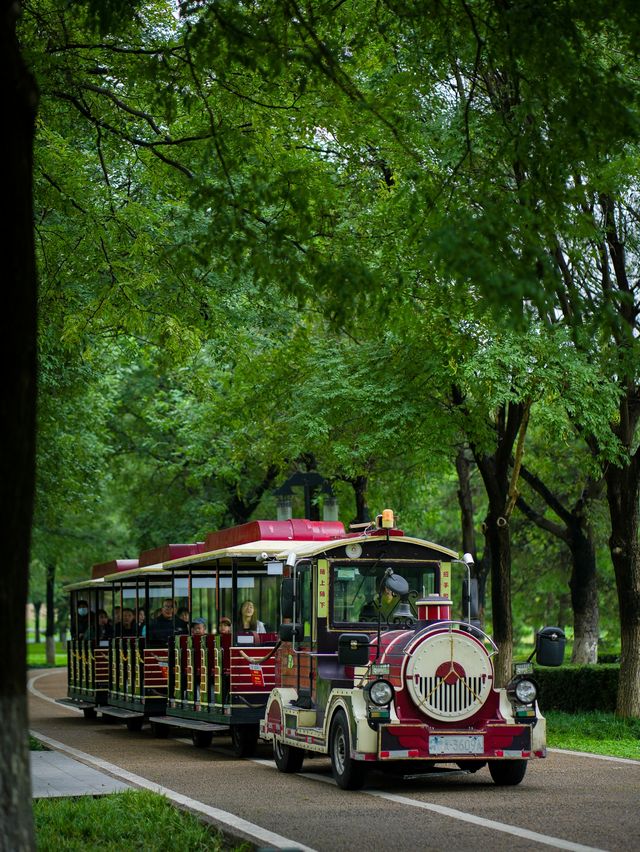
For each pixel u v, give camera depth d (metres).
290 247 11.32
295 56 12.21
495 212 10.38
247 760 19.19
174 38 17.11
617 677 24.80
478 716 14.52
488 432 23.89
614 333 11.24
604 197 20.05
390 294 11.44
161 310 19.39
